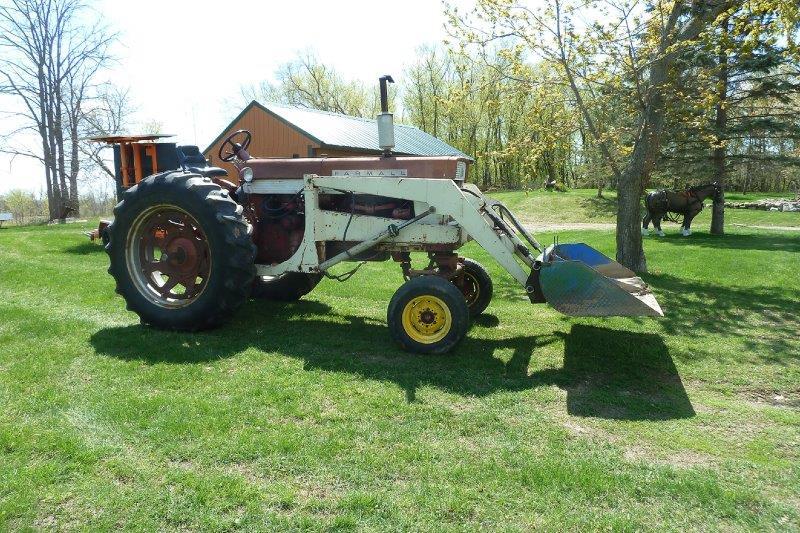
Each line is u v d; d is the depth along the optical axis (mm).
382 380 4098
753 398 4238
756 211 25094
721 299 7691
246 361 4406
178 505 2547
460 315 4625
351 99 42750
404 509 2568
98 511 2500
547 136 9312
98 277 7645
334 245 5484
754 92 13672
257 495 2631
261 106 18547
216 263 4863
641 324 6223
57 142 28672
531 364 4672
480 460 3020
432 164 5102
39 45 27469
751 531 2514
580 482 2822
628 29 8352
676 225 20188
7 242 12031
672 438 3430
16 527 2381
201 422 3301
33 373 3990
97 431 3182
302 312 6094
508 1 8289
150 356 4418
